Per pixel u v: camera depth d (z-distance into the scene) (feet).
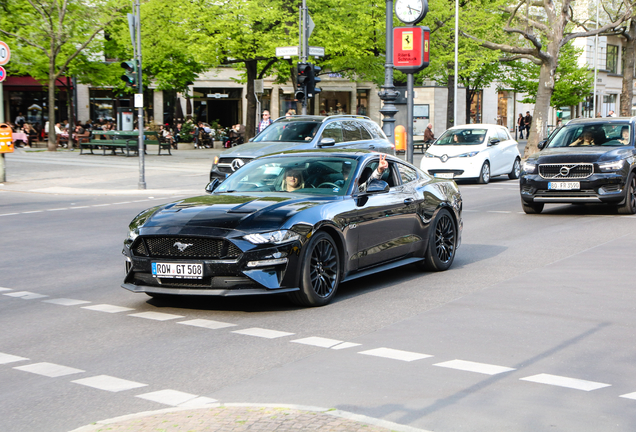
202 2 96.58
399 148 69.21
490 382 16.33
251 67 109.91
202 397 15.51
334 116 60.29
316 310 23.91
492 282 28.35
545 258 33.50
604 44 216.33
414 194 29.71
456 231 32.22
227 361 18.22
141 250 23.88
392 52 64.54
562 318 22.44
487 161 76.23
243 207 24.13
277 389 15.94
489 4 117.60
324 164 27.68
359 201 26.43
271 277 22.90
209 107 168.55
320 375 16.93
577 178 47.37
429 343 19.72
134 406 15.02
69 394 15.89
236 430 12.96
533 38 109.60
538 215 49.88
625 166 47.47
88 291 27.68
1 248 38.09
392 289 27.40
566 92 166.20
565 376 16.75
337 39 101.50
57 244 39.37
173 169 88.48
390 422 13.42
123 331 21.53
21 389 16.33
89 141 115.44
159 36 106.42
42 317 23.50
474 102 196.03
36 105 148.25
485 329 21.18
